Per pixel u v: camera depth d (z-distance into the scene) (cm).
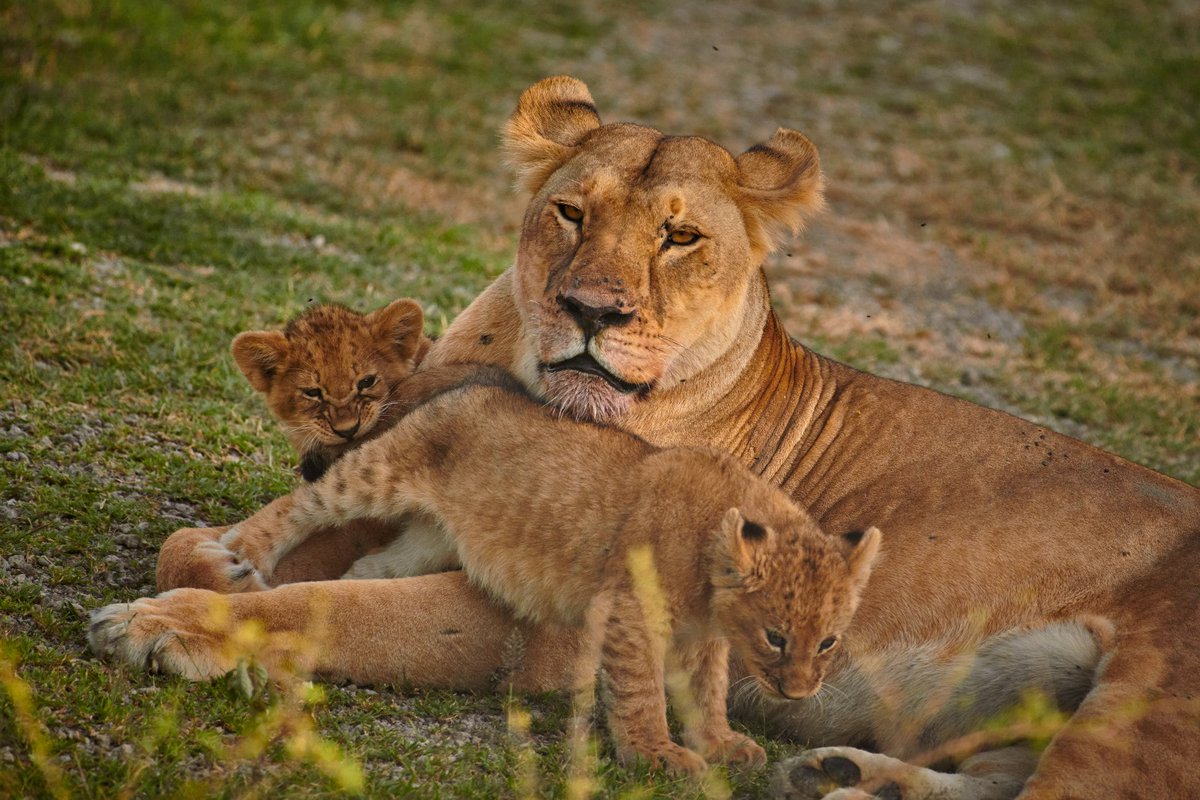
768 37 3778
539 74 3325
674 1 3978
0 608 897
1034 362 2067
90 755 750
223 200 2072
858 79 3544
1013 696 890
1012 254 2598
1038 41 3825
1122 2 4141
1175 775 768
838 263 2486
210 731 789
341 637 884
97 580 976
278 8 3328
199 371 1424
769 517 865
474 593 917
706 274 955
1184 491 954
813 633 818
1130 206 2897
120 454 1188
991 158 3103
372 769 789
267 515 980
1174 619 847
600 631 841
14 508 1043
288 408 1083
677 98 3294
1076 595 891
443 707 879
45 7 2931
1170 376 2081
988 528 937
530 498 905
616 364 923
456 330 1112
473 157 2764
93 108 2467
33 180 1922
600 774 811
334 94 2931
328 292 1784
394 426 998
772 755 886
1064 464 970
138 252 1766
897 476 994
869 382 1062
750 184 998
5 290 1492
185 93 2702
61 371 1344
